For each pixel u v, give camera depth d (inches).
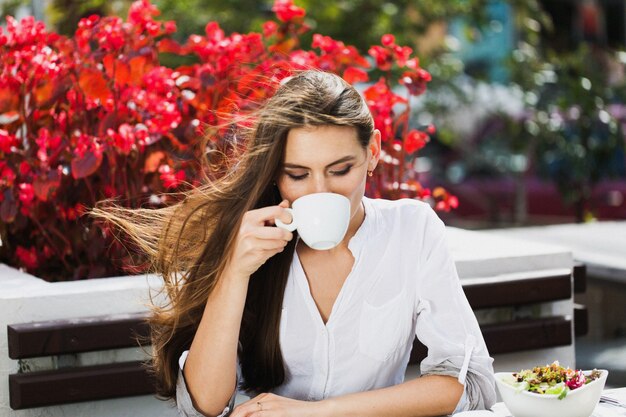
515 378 83.6
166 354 95.6
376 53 148.7
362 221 93.7
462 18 327.0
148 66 140.5
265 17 311.4
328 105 83.0
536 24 338.0
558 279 132.3
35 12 192.9
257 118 86.1
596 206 415.5
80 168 130.3
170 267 93.8
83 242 142.6
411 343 97.3
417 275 93.4
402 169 148.8
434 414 90.5
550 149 317.7
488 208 444.8
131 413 117.6
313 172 83.4
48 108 141.5
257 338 94.1
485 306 127.7
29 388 110.3
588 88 303.3
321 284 93.0
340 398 89.0
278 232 83.4
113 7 250.2
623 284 197.8
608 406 85.5
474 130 393.1
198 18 305.3
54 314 114.6
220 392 90.5
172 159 138.8
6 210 138.5
